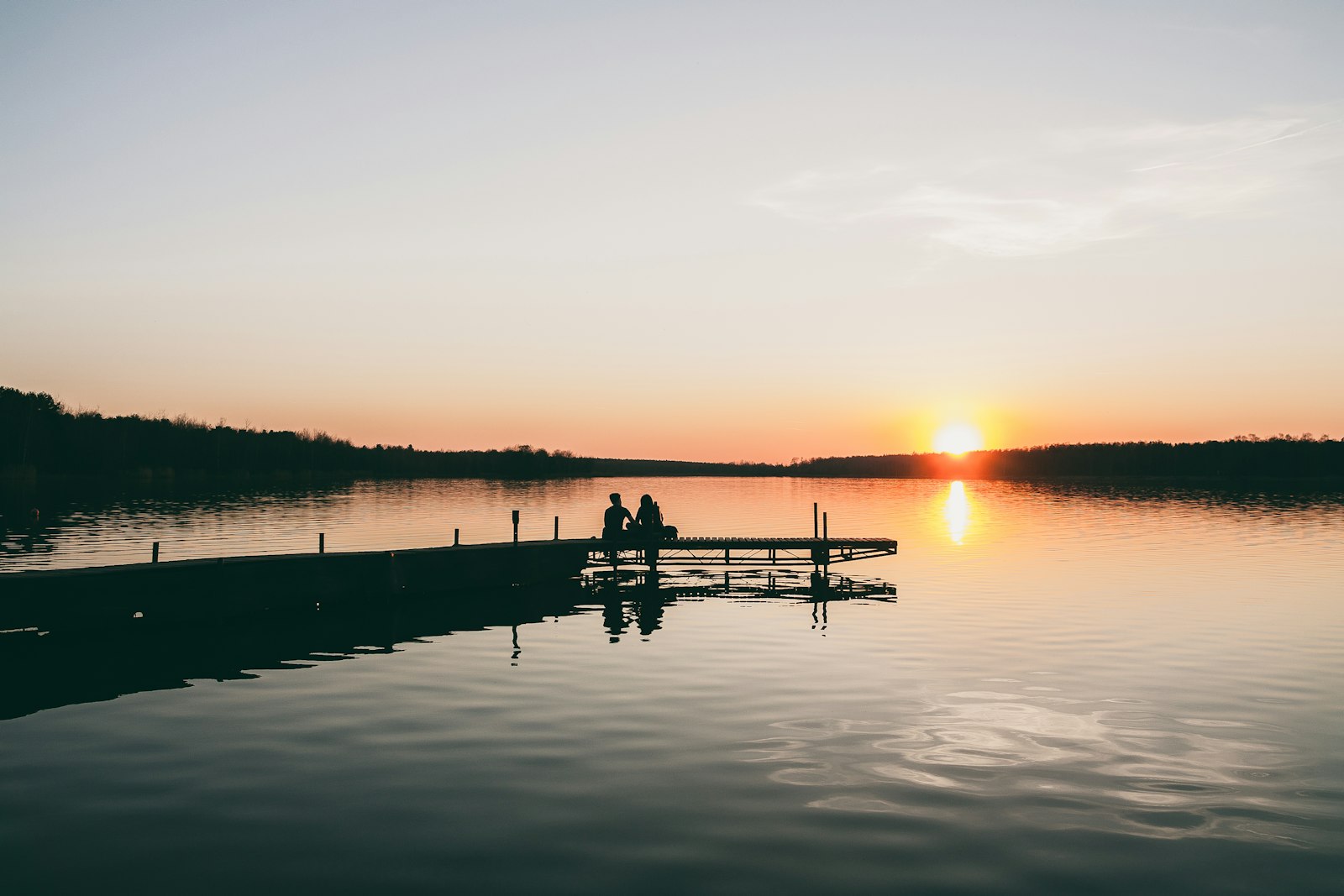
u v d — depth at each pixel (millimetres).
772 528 50750
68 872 7594
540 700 13336
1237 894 7262
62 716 12508
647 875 7539
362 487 111750
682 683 14438
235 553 32344
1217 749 10992
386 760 10500
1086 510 69250
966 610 22281
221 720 12234
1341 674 15016
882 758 10578
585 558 31141
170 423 113625
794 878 7484
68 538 38031
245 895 7180
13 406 95938
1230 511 65438
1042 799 9281
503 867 7699
